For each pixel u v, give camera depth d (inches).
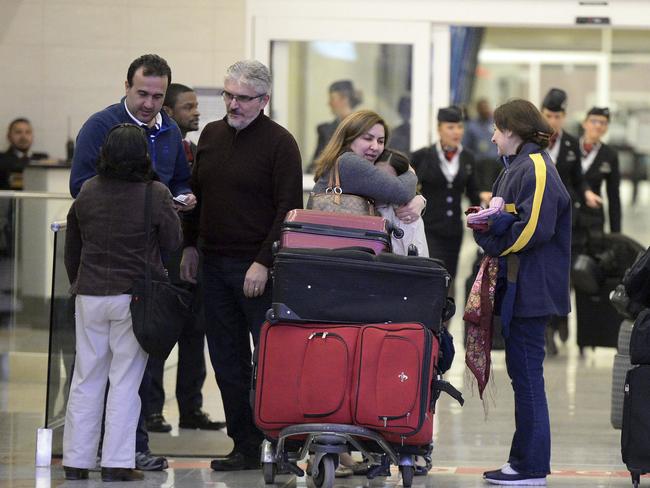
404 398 438.0
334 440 441.7
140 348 492.7
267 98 510.6
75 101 816.9
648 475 521.0
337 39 842.8
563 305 495.8
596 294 885.8
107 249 486.6
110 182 488.1
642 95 1524.4
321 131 845.8
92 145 506.0
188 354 631.8
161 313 482.0
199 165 525.7
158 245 492.1
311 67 844.0
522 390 497.0
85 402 498.9
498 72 1542.8
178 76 803.4
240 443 526.9
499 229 480.4
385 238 468.4
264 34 837.8
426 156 842.8
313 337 445.1
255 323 514.9
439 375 465.7
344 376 439.8
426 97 851.4
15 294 717.3
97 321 491.2
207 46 802.2
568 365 859.4
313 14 839.7
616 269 882.1
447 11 847.1
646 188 1510.8
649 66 1519.4
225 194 514.9
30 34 813.9
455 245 849.5
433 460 554.3
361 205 493.0
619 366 569.6
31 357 723.4
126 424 493.4
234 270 516.4
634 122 1525.6
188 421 636.7
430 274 452.8
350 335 443.8
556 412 682.8
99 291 485.7
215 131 523.5
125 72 812.0
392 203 499.5
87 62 813.9
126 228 485.4
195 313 613.6
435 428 637.3
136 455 523.2
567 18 849.5
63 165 805.9
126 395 492.1
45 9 812.6
